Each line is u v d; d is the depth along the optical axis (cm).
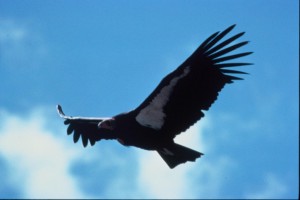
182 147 2689
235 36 2595
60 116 3003
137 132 2711
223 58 2623
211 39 2600
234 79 2638
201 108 2669
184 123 2692
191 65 2628
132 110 2720
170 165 2712
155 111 2678
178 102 2664
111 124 2733
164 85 2644
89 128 3083
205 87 2658
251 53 2616
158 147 2720
